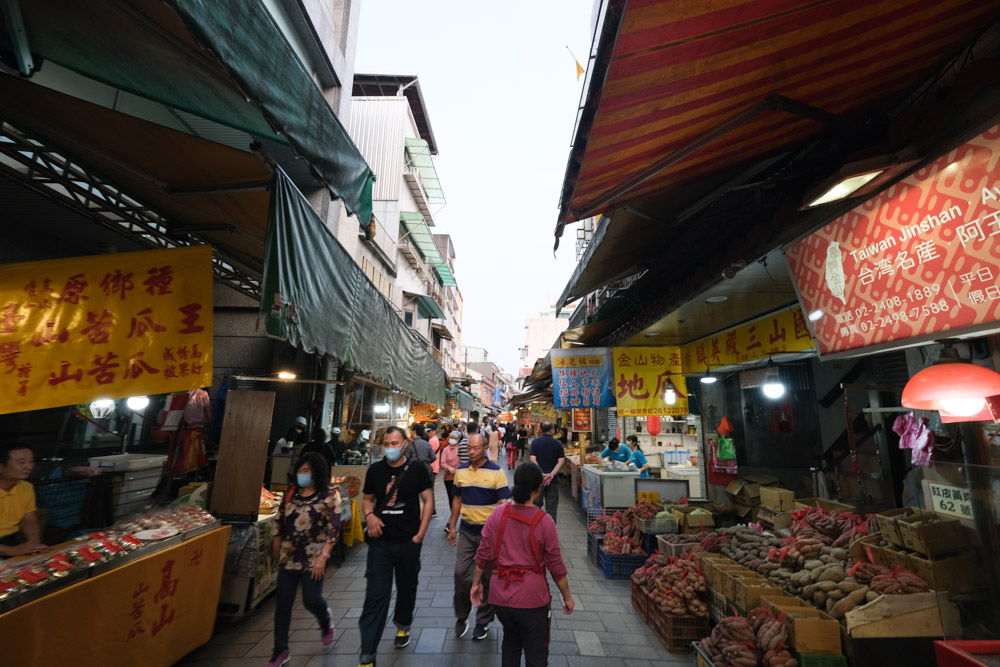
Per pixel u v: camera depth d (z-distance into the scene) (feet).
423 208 64.80
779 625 9.69
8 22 6.84
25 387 8.86
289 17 21.35
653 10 4.81
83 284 9.65
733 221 13.85
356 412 35.32
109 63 7.88
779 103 7.56
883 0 5.41
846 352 8.97
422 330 72.23
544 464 22.52
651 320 19.67
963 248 6.34
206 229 14.44
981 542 7.45
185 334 9.97
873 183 7.41
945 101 6.71
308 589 11.37
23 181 11.57
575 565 19.76
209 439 21.93
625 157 8.25
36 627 7.25
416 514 11.96
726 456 25.71
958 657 6.84
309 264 11.44
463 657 11.67
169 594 10.32
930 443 12.62
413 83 64.18
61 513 13.47
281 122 8.04
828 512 15.21
